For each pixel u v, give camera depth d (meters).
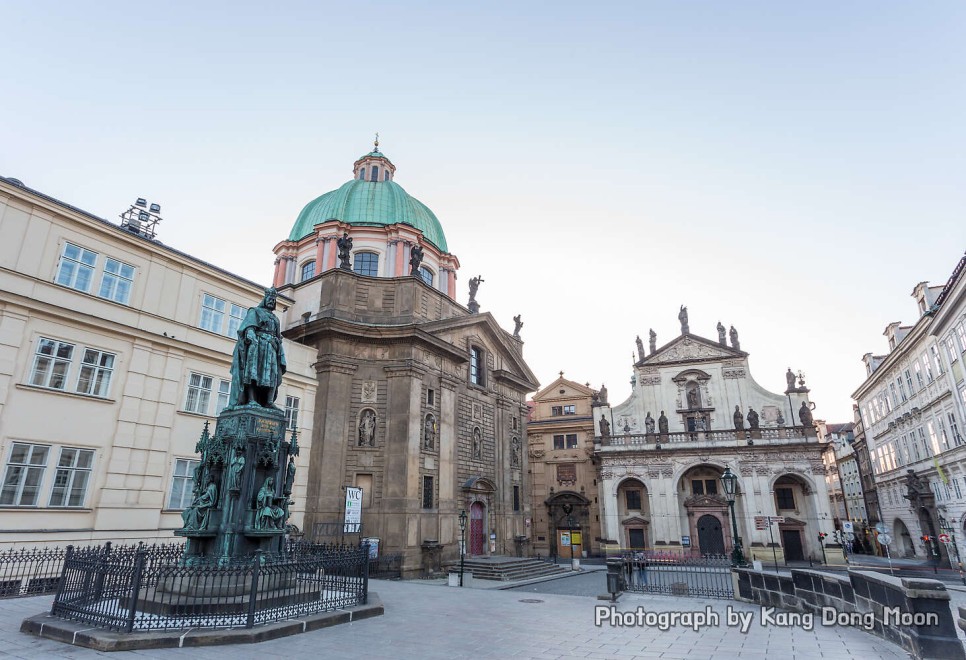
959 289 34.28
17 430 21.36
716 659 11.40
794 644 12.74
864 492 70.81
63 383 23.06
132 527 24.23
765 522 50.50
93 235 25.30
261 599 14.06
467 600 20.33
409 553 33.62
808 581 16.59
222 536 15.47
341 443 35.16
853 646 12.34
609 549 53.56
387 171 54.91
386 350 37.94
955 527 41.94
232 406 17.28
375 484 35.28
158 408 26.09
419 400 37.28
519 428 50.47
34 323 22.47
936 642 10.76
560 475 62.84
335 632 13.50
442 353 40.19
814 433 51.31
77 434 23.09
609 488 55.62
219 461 16.34
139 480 24.83
